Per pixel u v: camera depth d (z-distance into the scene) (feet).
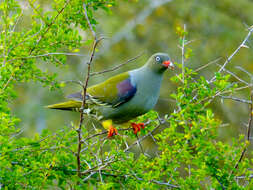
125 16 83.10
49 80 36.58
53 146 30.86
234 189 29.17
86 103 39.06
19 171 29.27
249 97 31.37
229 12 84.48
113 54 75.66
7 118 29.63
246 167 28.89
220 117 60.54
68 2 33.94
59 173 30.17
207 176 30.68
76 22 36.78
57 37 34.58
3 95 31.53
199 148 28.14
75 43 35.04
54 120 70.90
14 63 34.40
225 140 58.03
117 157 32.01
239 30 79.97
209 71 66.74
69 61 61.00
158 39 81.15
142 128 35.99
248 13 83.15
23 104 70.44
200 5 84.53
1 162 28.02
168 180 31.01
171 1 84.53
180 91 32.96
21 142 29.43
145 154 32.83
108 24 79.10
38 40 34.63
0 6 32.68
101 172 32.19
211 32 79.61
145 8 83.82
